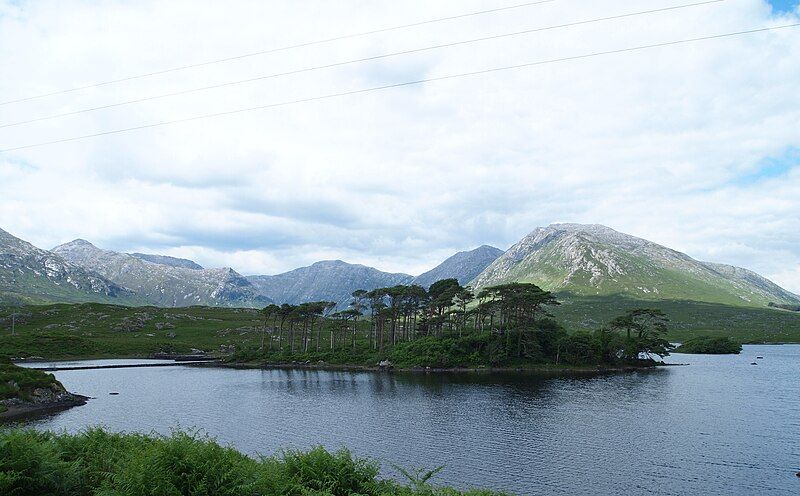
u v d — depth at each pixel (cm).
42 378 8312
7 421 6675
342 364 15138
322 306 17650
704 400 8338
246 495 1809
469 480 4188
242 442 5509
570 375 12212
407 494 2091
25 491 1809
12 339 18350
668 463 4684
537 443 5425
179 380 11812
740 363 16438
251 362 16362
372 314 17962
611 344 14550
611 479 4231
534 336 14362
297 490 1892
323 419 6844
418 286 17025
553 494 3884
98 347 19088
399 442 5481
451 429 6131
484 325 17800
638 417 6850
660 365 15150
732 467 4575
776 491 3981
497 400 8362
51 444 2233
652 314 16075
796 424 6406
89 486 1978
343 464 2142
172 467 1834
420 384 10581
